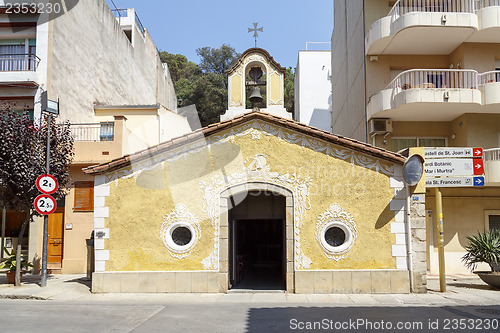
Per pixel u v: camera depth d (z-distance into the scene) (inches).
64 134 510.0
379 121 621.0
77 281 502.3
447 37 605.9
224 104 1378.0
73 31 710.5
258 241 693.3
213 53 1614.2
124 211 433.1
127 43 972.6
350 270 416.2
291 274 420.5
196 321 299.1
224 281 422.0
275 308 347.9
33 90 622.5
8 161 450.0
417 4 657.6
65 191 561.6
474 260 471.2
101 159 616.4
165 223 430.6
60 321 299.9
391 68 660.7
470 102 562.6
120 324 290.5
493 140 602.2
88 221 604.1
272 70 660.7
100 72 813.9
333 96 1027.3
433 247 591.8
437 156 437.1
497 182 551.5
